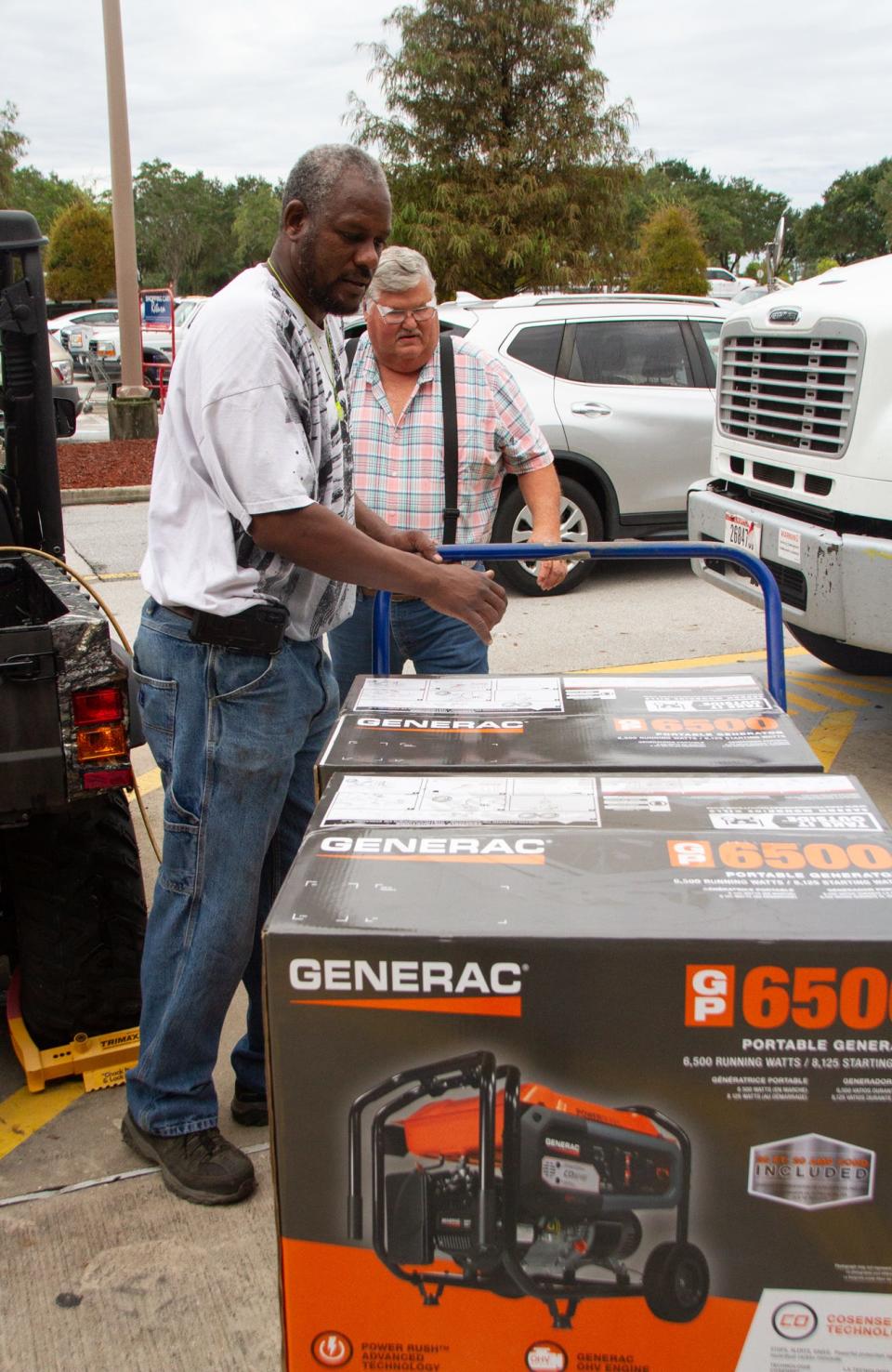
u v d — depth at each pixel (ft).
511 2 50.42
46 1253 7.46
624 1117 3.98
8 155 108.17
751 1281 4.07
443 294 52.21
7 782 7.56
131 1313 6.98
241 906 7.42
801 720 17.15
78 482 37.70
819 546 13.35
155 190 272.10
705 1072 3.92
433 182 51.67
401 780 5.17
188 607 6.93
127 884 8.95
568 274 50.80
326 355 7.08
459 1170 4.06
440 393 9.99
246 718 7.09
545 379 23.65
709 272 133.59
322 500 7.11
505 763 5.35
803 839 4.50
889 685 18.74
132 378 47.44
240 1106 8.72
